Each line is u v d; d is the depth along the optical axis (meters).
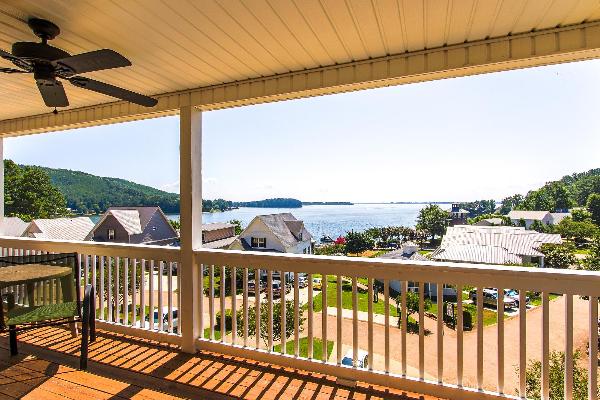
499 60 2.46
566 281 2.23
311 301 2.93
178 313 3.56
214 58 2.79
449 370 5.67
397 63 2.74
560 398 3.47
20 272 3.28
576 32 2.30
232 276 3.26
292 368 2.98
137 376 2.86
